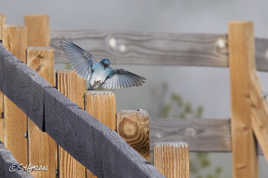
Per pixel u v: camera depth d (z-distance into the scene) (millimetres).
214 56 15664
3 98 14344
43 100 13867
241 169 15539
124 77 13766
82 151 13688
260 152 15594
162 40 15664
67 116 13750
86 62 13781
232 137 15555
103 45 15625
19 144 14297
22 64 14023
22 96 13977
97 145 13625
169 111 28000
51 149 14211
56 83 14117
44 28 15461
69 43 13789
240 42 15570
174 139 15570
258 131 15484
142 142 13977
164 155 13984
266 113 15453
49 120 13844
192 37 15672
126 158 13516
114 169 13562
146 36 15656
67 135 13758
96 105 14008
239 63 15570
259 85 15555
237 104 15547
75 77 14117
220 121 15578
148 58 15656
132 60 15656
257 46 15672
